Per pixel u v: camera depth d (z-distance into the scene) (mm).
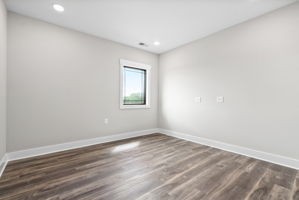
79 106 2947
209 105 3139
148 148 2945
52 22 2590
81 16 2420
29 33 2400
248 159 2428
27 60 2385
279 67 2230
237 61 2693
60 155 2520
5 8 2092
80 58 2943
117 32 2996
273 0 2043
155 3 2104
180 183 1726
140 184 1694
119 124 3572
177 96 3820
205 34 3084
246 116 2594
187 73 3580
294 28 2094
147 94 4137
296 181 1785
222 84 2918
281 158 2223
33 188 1596
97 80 3184
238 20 2555
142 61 3971
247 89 2574
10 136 2264
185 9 2240
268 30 2324
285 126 2191
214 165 2205
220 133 2959
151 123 4242
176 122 3852
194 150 2852
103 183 1705
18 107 2324
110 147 2979
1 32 1888
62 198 1442
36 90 2475
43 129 2555
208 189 1617
